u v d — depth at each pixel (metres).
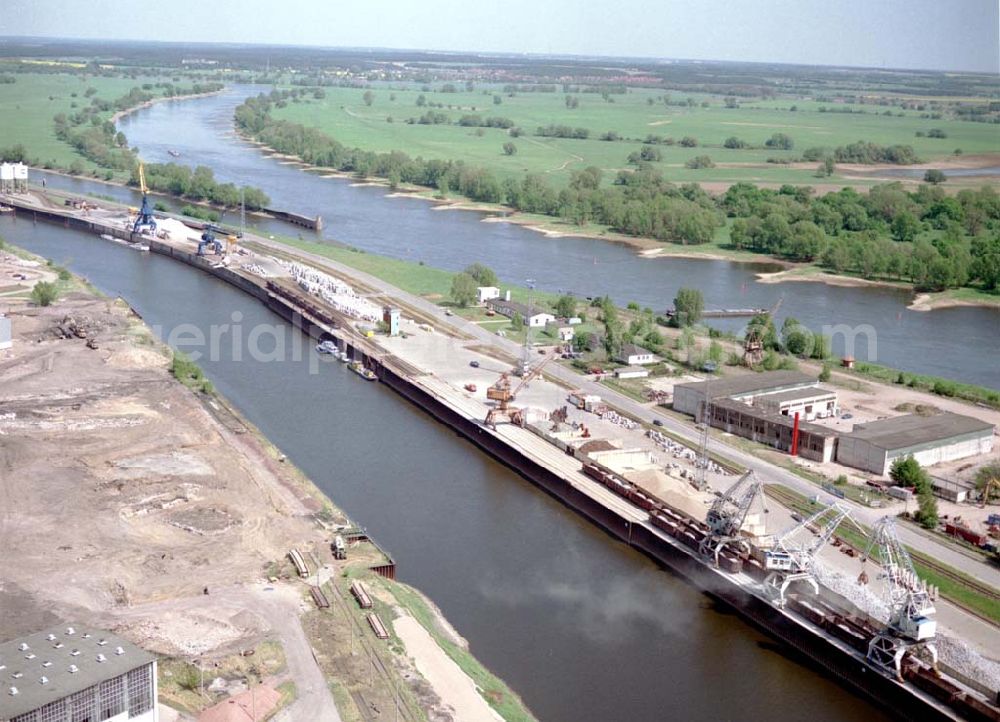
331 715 110.88
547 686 124.19
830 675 130.50
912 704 120.00
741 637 138.25
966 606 140.12
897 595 126.50
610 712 119.75
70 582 136.25
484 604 143.00
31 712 92.50
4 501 160.50
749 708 122.38
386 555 151.50
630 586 150.75
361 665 120.69
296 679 117.00
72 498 162.50
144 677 101.00
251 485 172.75
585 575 153.50
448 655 125.88
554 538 165.50
